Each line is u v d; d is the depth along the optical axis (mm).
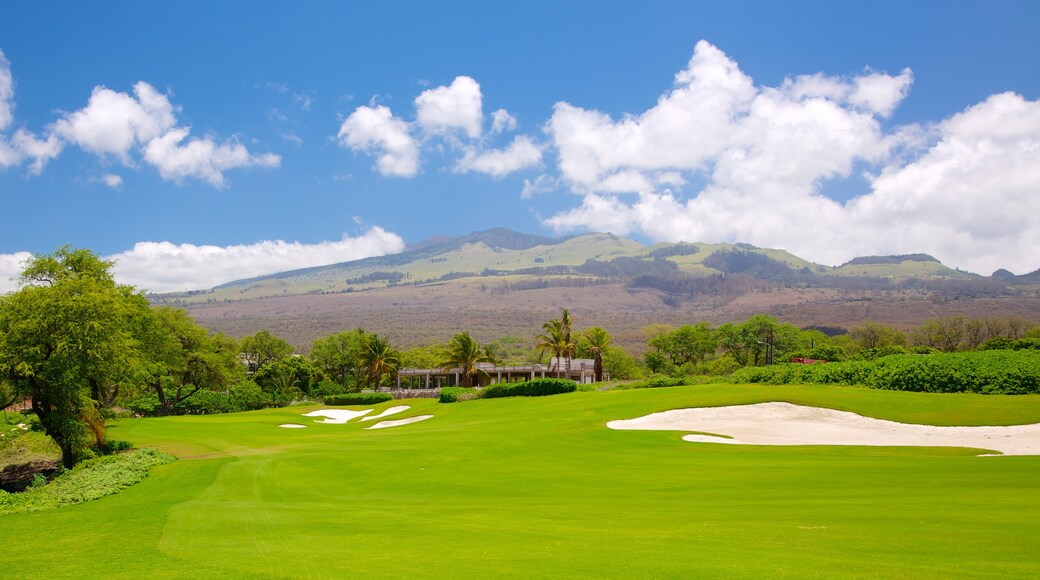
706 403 43812
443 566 10875
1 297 38938
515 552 11695
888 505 14898
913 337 156000
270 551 12812
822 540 11539
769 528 12883
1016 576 8859
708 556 10719
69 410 40406
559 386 68625
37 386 39000
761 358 136500
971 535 11328
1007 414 34844
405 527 15016
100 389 46875
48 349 39031
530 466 26938
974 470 20422
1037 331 135500
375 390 115625
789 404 41656
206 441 44219
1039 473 19438
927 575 9062
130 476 28062
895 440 31000
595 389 68000
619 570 10078
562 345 97625
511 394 70625
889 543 11031
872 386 47875
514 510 17125
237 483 25844
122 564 12195
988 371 42688
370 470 28078
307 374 125875
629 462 26641
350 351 138125
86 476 29156
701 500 17359
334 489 24094
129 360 43094
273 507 19484
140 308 53688
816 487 18688
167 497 22938
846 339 149625
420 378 130375
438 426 50125
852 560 10039
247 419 69125
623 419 42062
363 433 48469
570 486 21719
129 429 52844
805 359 100750
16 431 49250
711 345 138375
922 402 39594
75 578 11320
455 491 22094
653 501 17656
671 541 12078
